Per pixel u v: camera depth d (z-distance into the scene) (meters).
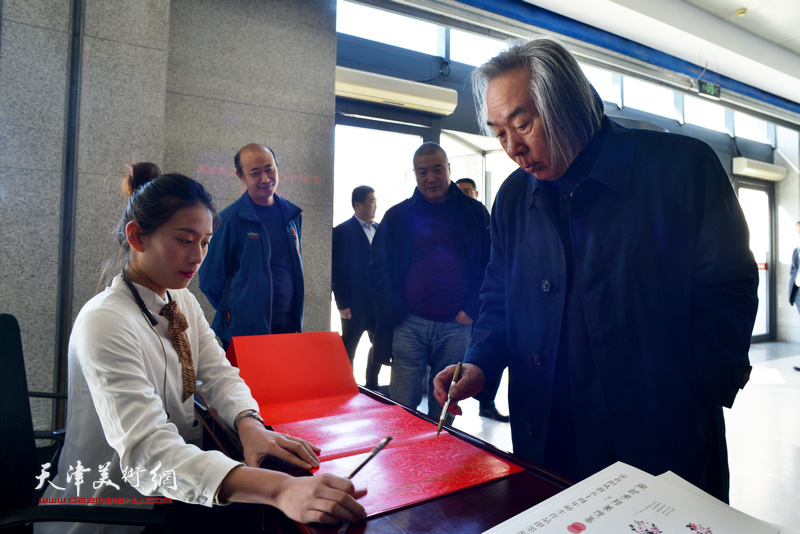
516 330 1.00
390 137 3.62
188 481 0.65
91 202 2.18
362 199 3.19
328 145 2.95
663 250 0.85
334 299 3.21
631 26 3.93
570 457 0.94
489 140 4.20
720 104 5.05
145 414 0.74
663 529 0.47
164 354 0.93
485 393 1.00
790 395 3.95
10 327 0.92
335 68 2.96
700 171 0.85
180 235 0.87
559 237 0.93
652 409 0.84
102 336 0.78
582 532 0.47
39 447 1.96
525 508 0.58
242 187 2.69
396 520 0.55
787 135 7.01
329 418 0.93
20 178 2.06
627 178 0.87
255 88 2.73
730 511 0.51
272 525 0.66
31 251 2.08
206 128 2.61
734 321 0.81
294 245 2.60
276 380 1.08
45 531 0.89
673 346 0.85
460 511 0.57
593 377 0.89
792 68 4.91
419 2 3.13
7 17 2.02
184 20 2.55
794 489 2.25
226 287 2.41
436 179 2.37
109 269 1.00
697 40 4.17
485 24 3.41
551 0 3.56
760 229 7.01
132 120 2.27
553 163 0.87
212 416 1.01
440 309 2.36
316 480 0.59
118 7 2.23
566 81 0.82
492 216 1.14
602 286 0.88
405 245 2.44
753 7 4.12
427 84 3.50
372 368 3.09
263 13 2.74
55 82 2.12
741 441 2.89
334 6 2.95
